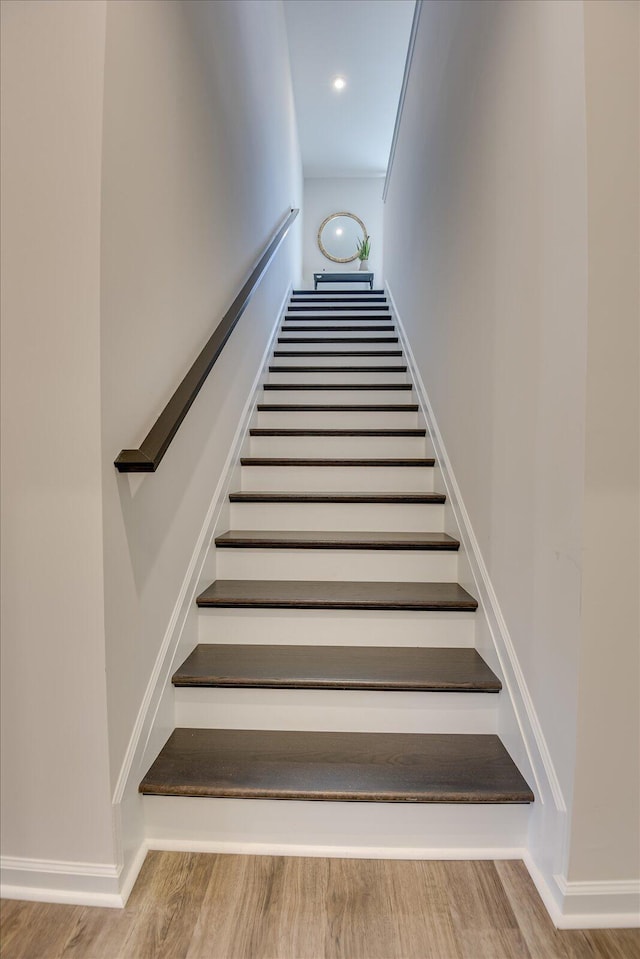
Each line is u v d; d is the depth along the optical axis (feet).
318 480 8.14
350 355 11.90
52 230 3.63
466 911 3.86
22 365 3.71
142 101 4.31
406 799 4.26
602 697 3.68
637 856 3.78
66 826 3.91
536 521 4.30
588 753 3.71
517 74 4.71
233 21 7.78
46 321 3.67
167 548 5.00
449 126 7.43
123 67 3.92
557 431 3.94
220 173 6.98
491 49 5.46
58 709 3.85
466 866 4.26
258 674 5.13
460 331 6.73
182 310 5.38
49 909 3.85
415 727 5.10
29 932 3.68
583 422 3.59
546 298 4.11
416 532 7.34
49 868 3.92
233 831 4.40
